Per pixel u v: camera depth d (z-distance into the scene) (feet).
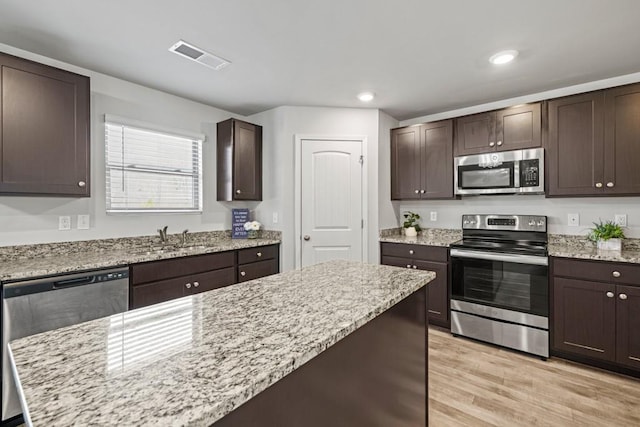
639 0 5.44
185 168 10.41
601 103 7.94
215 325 2.93
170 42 6.86
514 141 9.30
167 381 1.98
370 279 4.69
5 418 5.57
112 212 8.64
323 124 11.17
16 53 7.09
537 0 5.47
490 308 8.92
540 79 8.79
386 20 6.07
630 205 8.47
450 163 10.55
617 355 7.17
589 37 6.64
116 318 3.12
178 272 8.13
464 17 5.97
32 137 6.54
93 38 6.68
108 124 8.59
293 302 3.61
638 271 6.91
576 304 7.68
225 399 1.80
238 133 10.80
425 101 10.59
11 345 2.50
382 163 11.61
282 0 5.45
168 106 9.85
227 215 11.51
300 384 2.67
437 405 6.27
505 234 10.25
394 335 4.15
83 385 1.93
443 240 10.73
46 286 6.01
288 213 11.11
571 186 8.36
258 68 8.11
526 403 6.30
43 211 7.47
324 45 6.98
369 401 3.62
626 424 5.67
